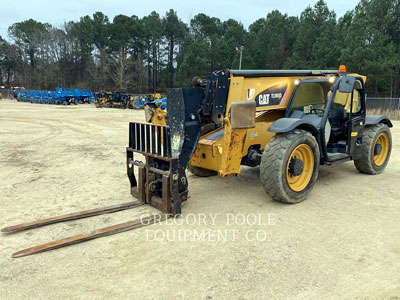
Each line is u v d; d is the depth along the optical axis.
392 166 6.83
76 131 12.74
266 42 47.00
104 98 29.61
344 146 5.48
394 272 2.87
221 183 5.57
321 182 5.58
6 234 3.63
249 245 3.33
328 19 40.75
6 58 73.31
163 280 2.73
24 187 5.36
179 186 4.18
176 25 62.59
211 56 47.44
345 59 29.62
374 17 36.06
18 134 11.67
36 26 71.38
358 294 2.56
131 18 62.16
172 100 4.26
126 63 49.69
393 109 20.69
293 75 5.16
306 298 2.50
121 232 3.63
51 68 63.88
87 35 64.69
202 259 3.05
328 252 3.20
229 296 2.52
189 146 4.22
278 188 4.27
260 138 4.92
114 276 2.79
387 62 29.20
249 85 4.65
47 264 2.99
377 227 3.78
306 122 4.42
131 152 4.74
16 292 2.58
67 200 4.73
